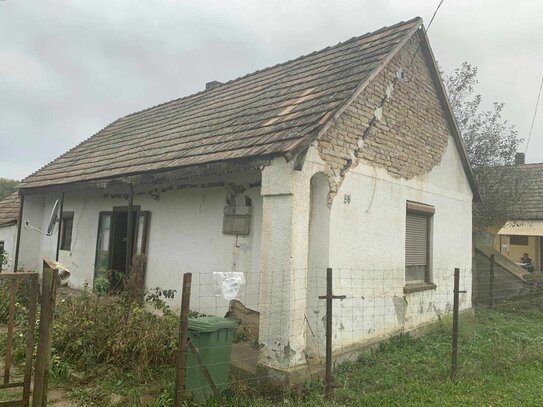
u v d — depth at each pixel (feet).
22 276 13.08
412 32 28.53
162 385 17.92
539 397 18.44
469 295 36.73
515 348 24.82
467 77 52.70
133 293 24.81
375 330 25.48
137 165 30.53
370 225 25.23
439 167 33.22
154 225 32.68
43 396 12.92
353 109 24.25
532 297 43.16
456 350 20.95
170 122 39.99
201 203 28.86
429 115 32.14
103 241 38.37
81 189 34.86
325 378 18.16
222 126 29.19
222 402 16.66
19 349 21.02
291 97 27.43
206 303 27.50
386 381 19.72
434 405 17.37
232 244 26.30
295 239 19.63
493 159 51.01
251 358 21.47
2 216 53.47
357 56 28.60
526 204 68.90
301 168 19.80
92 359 19.86
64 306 24.27
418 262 30.99
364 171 24.86
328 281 18.22
